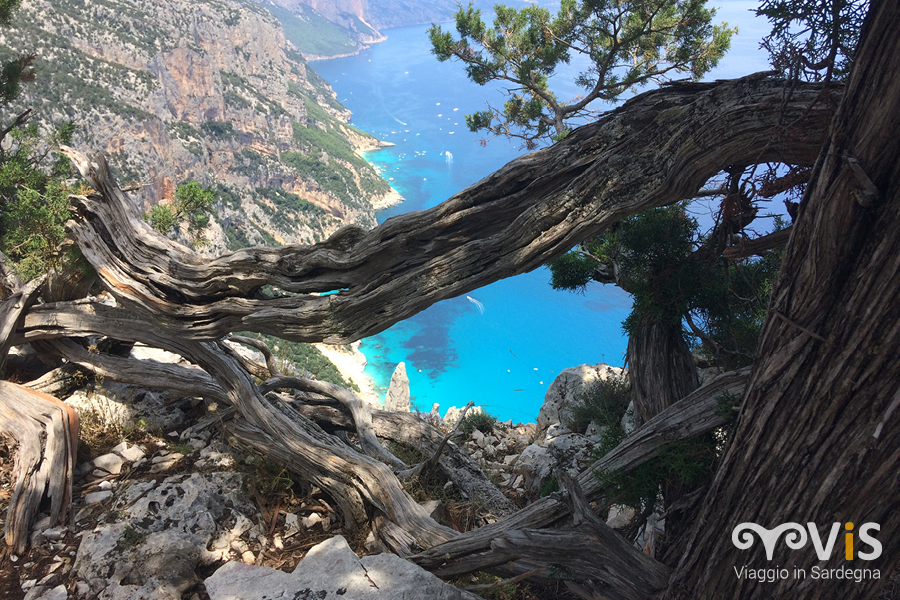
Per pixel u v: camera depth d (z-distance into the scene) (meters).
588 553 4.44
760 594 3.64
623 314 130.12
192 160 104.75
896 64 2.90
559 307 135.00
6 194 8.26
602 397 8.58
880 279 3.07
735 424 3.89
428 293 5.13
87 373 7.43
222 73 145.38
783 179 3.93
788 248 3.51
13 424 5.96
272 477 6.30
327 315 5.61
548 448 7.92
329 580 4.51
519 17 13.87
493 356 112.69
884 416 3.07
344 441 7.68
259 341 7.88
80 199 6.57
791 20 3.44
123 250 6.59
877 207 3.11
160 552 5.09
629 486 4.58
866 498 3.18
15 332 7.13
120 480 6.21
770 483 3.54
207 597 4.94
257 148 142.00
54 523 5.52
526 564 4.82
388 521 5.68
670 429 4.46
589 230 4.48
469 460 7.45
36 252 7.04
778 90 3.66
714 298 4.98
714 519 3.89
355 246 5.29
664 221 4.90
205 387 6.91
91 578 4.89
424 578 4.52
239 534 5.60
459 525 6.26
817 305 3.34
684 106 3.98
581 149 4.42
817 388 3.32
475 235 4.94
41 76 82.00
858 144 3.09
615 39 11.93
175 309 6.43
